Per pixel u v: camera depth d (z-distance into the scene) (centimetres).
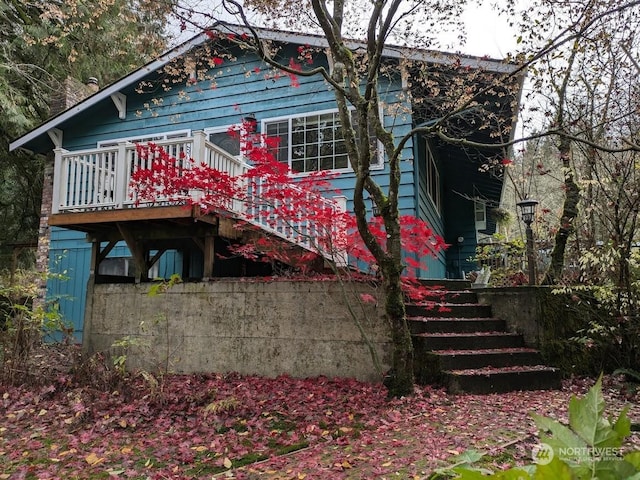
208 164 653
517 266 951
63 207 681
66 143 1078
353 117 897
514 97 726
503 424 386
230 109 980
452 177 1370
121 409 485
